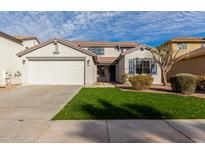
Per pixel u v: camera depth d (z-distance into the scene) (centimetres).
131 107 776
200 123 557
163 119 600
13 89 1486
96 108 757
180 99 991
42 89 1472
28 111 724
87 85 1838
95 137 450
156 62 1919
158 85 1870
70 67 1883
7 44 1973
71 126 532
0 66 1830
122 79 2059
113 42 2973
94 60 2095
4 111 724
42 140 433
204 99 997
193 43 2881
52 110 741
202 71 1709
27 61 1880
